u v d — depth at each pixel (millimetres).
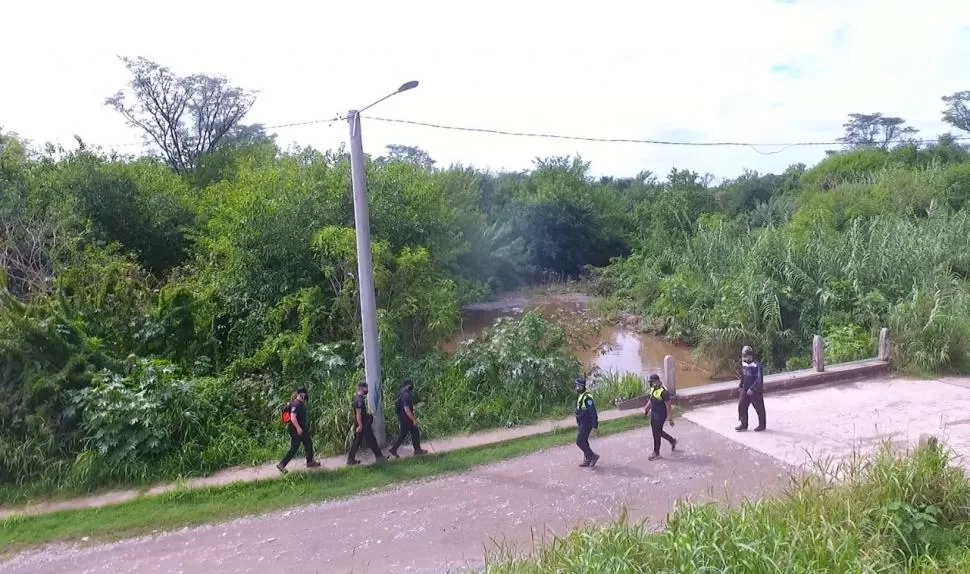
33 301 13641
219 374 12445
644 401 12820
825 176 36625
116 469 9820
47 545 8203
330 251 13070
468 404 12188
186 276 16641
